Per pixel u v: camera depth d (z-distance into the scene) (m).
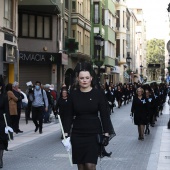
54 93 25.55
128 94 45.91
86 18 47.34
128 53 92.81
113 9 65.69
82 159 6.99
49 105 22.97
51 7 33.84
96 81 7.34
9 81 29.42
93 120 7.05
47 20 35.78
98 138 6.98
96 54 52.19
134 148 13.89
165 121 24.83
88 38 49.53
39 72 35.41
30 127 20.61
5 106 10.12
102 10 55.78
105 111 7.11
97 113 7.16
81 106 7.06
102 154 7.34
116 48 75.50
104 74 58.56
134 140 15.92
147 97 16.30
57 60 35.78
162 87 34.25
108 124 7.08
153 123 21.44
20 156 12.20
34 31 35.06
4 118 10.15
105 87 32.22
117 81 74.50
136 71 108.00
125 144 14.84
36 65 35.19
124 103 44.00
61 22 38.16
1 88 10.21
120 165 10.84
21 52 33.78
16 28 29.73
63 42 39.06
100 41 30.95
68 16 41.31
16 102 17.39
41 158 11.88
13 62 28.64
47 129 19.88
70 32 42.38
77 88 7.33
